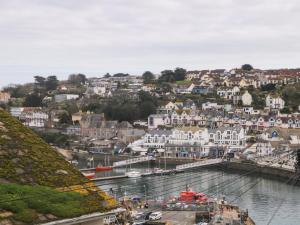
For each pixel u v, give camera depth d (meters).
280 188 147.00
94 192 25.64
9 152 25.09
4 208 21.62
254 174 176.75
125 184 149.50
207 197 124.44
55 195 23.62
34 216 21.92
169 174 173.38
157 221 89.88
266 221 103.69
